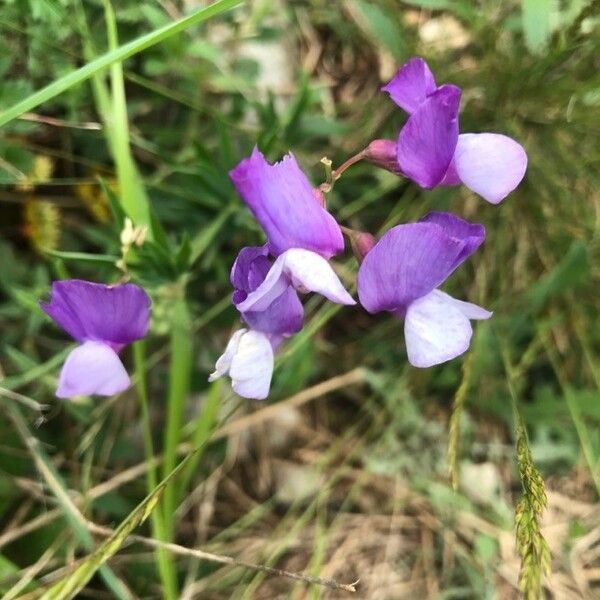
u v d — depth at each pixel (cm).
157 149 15
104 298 10
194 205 14
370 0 15
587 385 15
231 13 14
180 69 14
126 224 11
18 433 13
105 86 13
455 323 9
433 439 15
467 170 9
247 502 15
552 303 15
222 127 13
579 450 15
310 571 14
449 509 14
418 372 15
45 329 14
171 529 12
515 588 14
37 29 13
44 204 14
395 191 16
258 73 15
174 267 12
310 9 16
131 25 13
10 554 13
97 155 14
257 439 15
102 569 12
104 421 14
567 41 13
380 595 14
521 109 15
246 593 13
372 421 15
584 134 15
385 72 16
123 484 14
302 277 8
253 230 14
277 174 8
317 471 15
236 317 14
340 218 15
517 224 15
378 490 15
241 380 9
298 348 13
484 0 15
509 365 14
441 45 15
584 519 15
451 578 14
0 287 14
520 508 9
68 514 12
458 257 9
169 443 13
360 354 16
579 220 15
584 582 14
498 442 15
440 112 9
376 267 9
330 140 16
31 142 14
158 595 13
